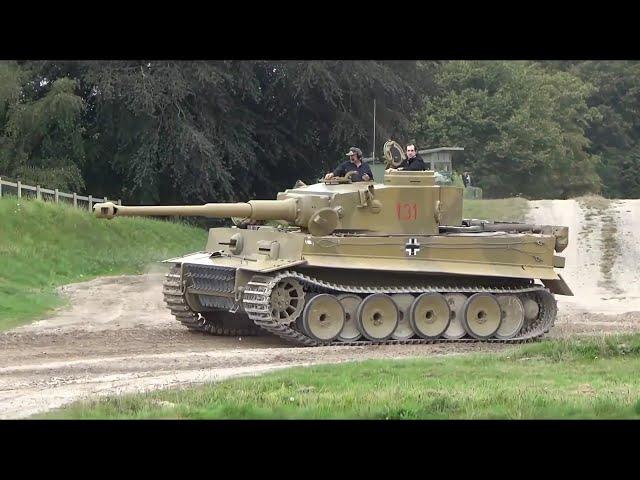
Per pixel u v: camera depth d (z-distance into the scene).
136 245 74.25
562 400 23.20
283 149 97.56
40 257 63.09
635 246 72.81
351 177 40.78
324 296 37.47
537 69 157.25
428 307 38.91
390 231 39.16
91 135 91.31
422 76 104.69
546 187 140.25
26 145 87.38
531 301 41.00
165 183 92.62
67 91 84.56
